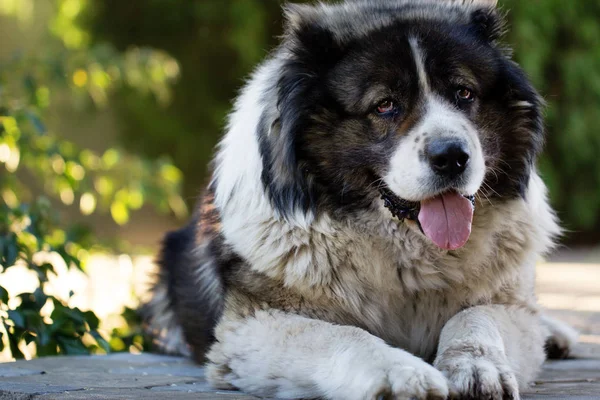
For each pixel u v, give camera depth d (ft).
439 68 17.31
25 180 56.54
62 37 63.36
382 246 17.46
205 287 19.29
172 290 22.20
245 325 16.93
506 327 16.83
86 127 65.98
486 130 17.76
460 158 16.16
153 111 65.46
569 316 29.48
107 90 59.67
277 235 17.17
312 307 17.33
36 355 22.25
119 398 15.17
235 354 16.69
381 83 17.26
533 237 18.28
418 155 16.44
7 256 22.03
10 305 22.80
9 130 27.58
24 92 31.32
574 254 60.08
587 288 38.58
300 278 17.06
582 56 62.34
